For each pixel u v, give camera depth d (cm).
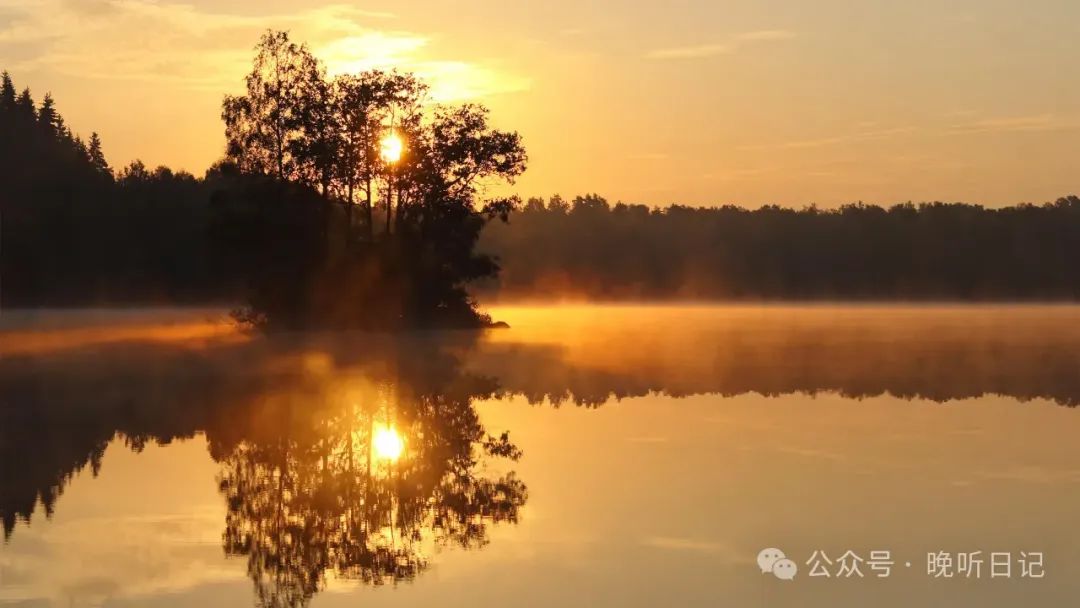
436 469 1883
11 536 1443
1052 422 2331
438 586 1224
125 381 3397
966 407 2584
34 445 2148
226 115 6469
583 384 3184
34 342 5622
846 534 1409
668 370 3634
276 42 6469
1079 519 1471
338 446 2131
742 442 2092
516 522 1498
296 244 6278
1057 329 6500
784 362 3919
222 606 1167
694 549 1354
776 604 1159
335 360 4253
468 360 4172
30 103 11819
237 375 3584
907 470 1792
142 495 1692
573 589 1209
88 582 1246
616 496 1634
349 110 6481
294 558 1339
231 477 1831
